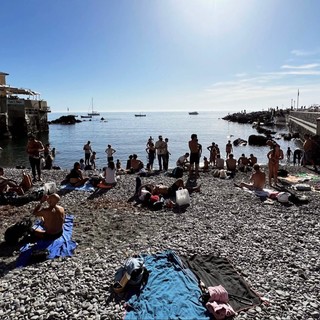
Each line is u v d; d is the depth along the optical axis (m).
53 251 7.88
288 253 7.77
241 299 5.82
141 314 5.32
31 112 61.72
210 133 73.88
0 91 57.12
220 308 5.30
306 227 9.62
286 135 57.47
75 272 6.79
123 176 17.67
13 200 12.01
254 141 49.19
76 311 5.46
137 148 45.66
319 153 21.66
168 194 13.09
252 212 11.14
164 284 6.20
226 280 6.45
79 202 12.45
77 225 9.85
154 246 8.21
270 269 7.02
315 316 5.35
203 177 17.62
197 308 5.48
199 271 6.74
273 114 118.75
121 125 113.75
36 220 10.15
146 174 18.00
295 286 6.30
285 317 5.33
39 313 5.39
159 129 90.00
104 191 14.20
